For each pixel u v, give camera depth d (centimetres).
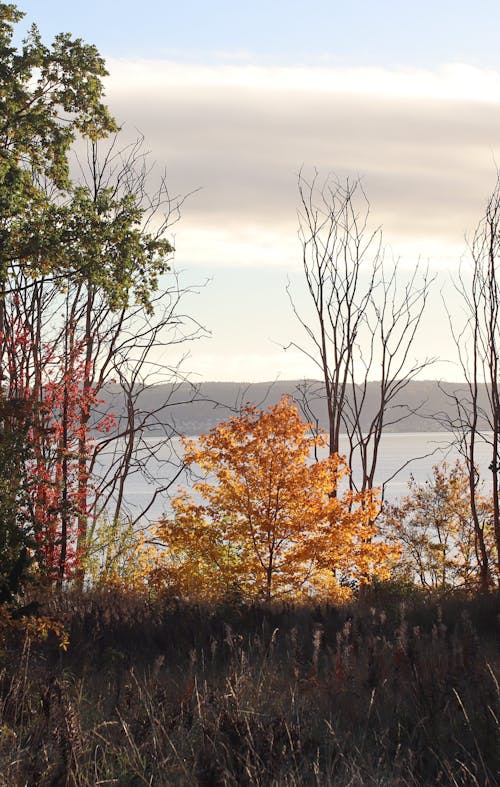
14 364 2605
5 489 1038
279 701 703
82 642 1055
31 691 736
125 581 2198
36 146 2400
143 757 562
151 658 1017
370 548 2153
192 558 2112
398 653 782
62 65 2355
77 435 2355
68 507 1106
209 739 570
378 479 18362
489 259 3306
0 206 2156
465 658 775
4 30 2328
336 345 3997
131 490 14862
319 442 2178
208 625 1167
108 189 2372
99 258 2261
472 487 3262
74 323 3023
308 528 2105
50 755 557
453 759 557
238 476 2162
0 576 994
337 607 1479
